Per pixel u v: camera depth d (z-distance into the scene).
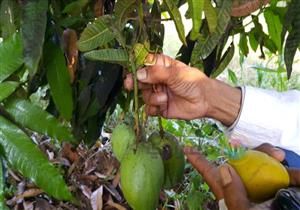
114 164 1.93
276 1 1.09
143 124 0.87
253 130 0.94
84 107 1.05
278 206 0.74
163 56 0.83
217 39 0.84
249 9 0.88
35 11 0.74
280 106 0.93
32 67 0.73
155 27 0.91
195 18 0.71
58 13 0.94
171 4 0.74
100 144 2.00
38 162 0.73
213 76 1.07
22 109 0.77
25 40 0.73
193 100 0.90
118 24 0.77
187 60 1.04
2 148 0.73
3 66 0.75
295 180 0.83
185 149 0.89
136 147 0.80
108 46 0.91
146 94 0.89
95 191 1.82
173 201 1.86
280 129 0.93
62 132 0.77
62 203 1.81
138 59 0.80
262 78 2.52
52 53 0.88
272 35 1.15
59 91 0.88
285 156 0.99
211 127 2.08
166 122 1.98
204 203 1.77
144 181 0.78
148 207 0.79
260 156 0.84
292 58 0.76
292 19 0.76
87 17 0.96
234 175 0.81
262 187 0.81
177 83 0.86
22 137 0.74
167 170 0.87
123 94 1.13
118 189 1.90
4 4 0.84
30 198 1.79
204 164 0.87
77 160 1.87
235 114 0.94
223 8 0.81
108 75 1.02
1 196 0.71
